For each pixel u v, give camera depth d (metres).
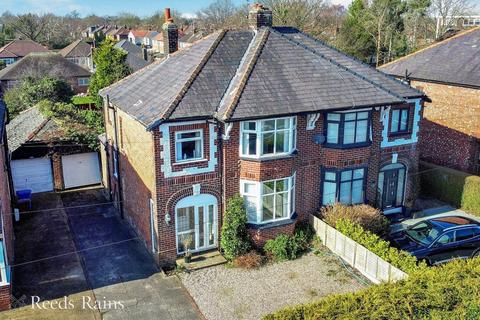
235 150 18.08
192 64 19.64
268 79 18.66
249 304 15.63
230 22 74.19
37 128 27.02
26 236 21.00
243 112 17.02
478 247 17.73
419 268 15.12
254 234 18.78
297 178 19.58
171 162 17.23
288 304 15.59
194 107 17.25
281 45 20.53
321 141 19.45
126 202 22.23
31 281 17.08
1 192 17.20
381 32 56.12
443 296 11.84
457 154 27.59
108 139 24.47
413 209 23.75
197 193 18.00
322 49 21.73
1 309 15.25
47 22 110.75
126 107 19.70
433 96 28.77
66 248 19.77
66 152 26.92
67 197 26.17
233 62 19.67
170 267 18.09
